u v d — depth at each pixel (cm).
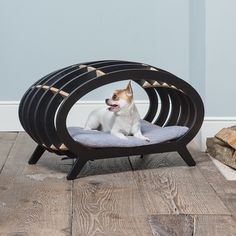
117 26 314
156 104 265
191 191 195
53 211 174
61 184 205
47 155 255
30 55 314
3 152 262
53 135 209
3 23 310
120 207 177
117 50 315
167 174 219
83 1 311
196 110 228
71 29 313
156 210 174
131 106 220
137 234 153
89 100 317
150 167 231
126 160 244
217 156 244
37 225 161
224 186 202
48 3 310
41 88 221
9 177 216
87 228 158
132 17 314
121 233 154
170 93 244
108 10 312
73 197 188
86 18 312
